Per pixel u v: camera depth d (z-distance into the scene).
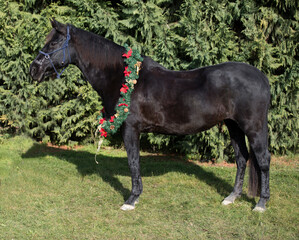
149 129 3.46
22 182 4.32
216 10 5.17
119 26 5.96
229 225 3.15
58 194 3.97
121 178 4.63
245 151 3.72
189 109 3.25
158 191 4.12
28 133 6.68
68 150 6.32
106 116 3.63
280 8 5.45
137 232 3.01
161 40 5.35
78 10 5.96
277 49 5.37
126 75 3.31
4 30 6.20
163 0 5.63
